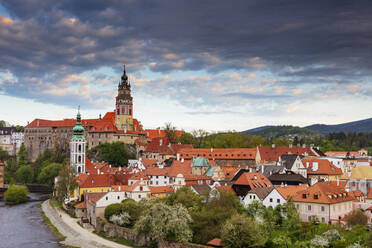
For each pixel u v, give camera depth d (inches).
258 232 4527.6
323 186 5565.9
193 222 5226.4
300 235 4768.7
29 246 5521.7
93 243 5565.9
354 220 4918.8
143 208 5979.3
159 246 5147.6
